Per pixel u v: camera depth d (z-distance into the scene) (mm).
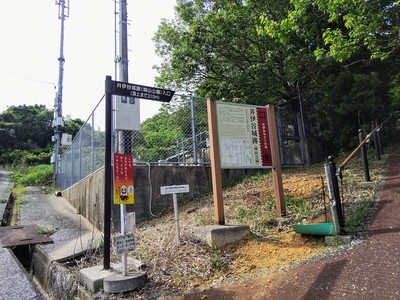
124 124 7098
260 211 5887
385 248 3414
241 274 3752
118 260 4707
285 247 4246
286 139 10953
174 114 9062
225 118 5652
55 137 17750
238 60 11977
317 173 8328
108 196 4289
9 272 4832
